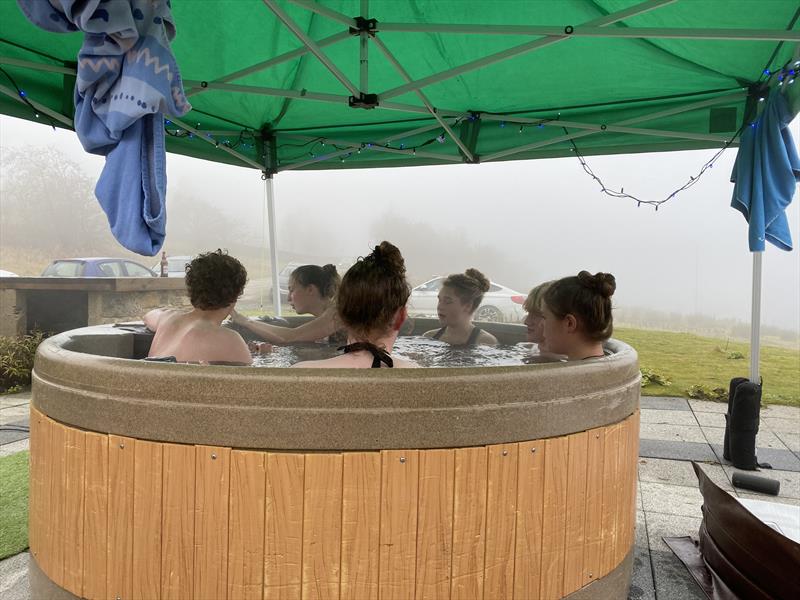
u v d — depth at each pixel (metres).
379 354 1.71
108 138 1.95
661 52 3.81
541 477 1.67
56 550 1.76
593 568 1.86
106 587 1.64
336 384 1.50
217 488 1.51
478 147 5.17
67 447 1.70
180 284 7.74
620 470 1.97
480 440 1.57
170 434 1.54
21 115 3.83
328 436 1.49
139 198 1.92
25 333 6.78
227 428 1.50
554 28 3.06
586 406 1.78
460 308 3.61
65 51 3.72
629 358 2.08
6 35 3.51
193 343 2.26
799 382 7.60
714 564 2.46
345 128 5.61
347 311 1.74
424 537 1.54
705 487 2.51
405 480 1.52
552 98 4.68
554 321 2.15
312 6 3.04
